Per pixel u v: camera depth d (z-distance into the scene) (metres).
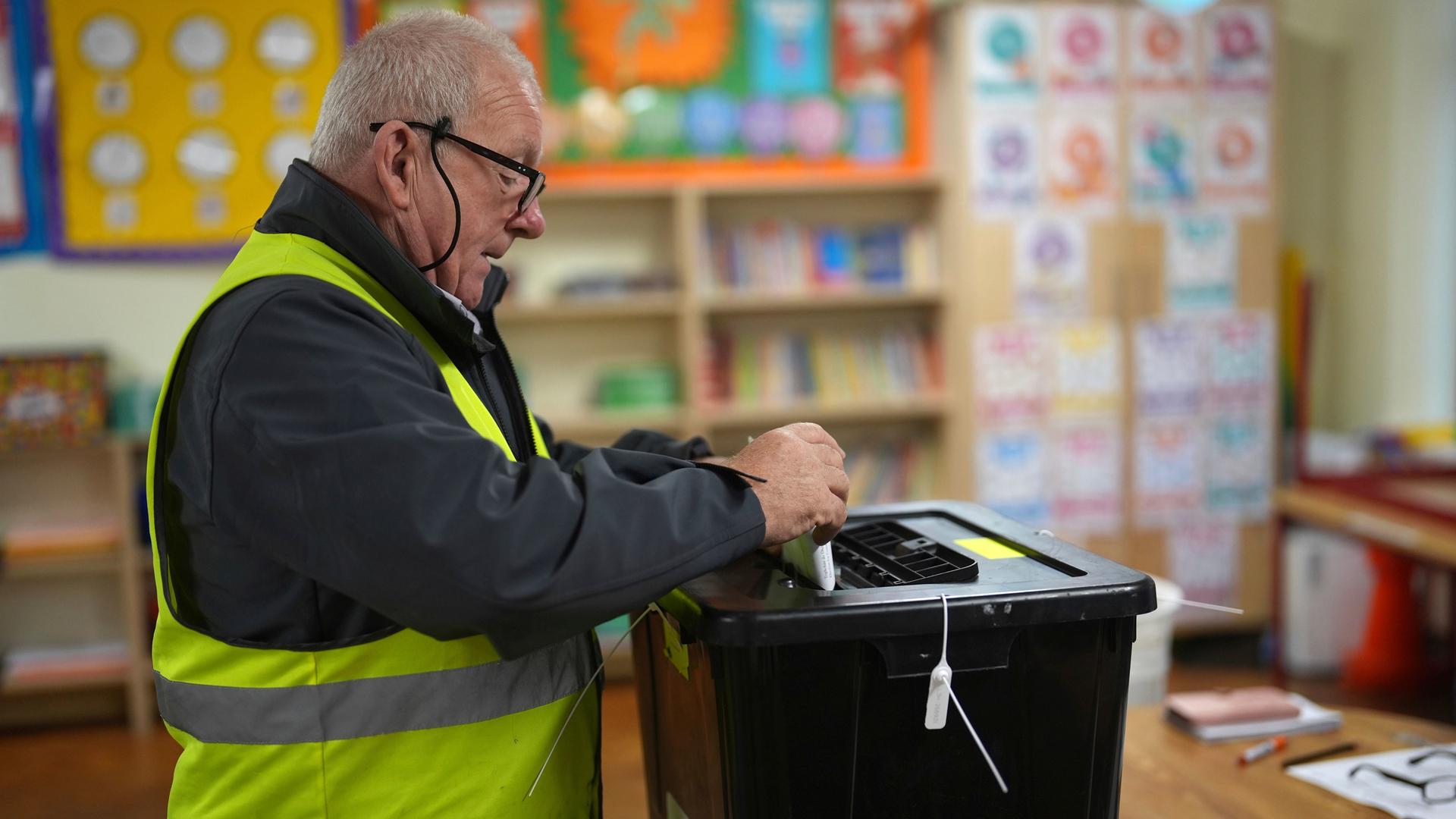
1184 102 4.14
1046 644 1.11
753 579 1.18
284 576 1.06
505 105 1.16
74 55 3.88
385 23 1.18
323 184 1.15
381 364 1.00
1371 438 4.38
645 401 4.14
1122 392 4.21
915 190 4.38
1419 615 3.86
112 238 3.95
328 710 1.07
